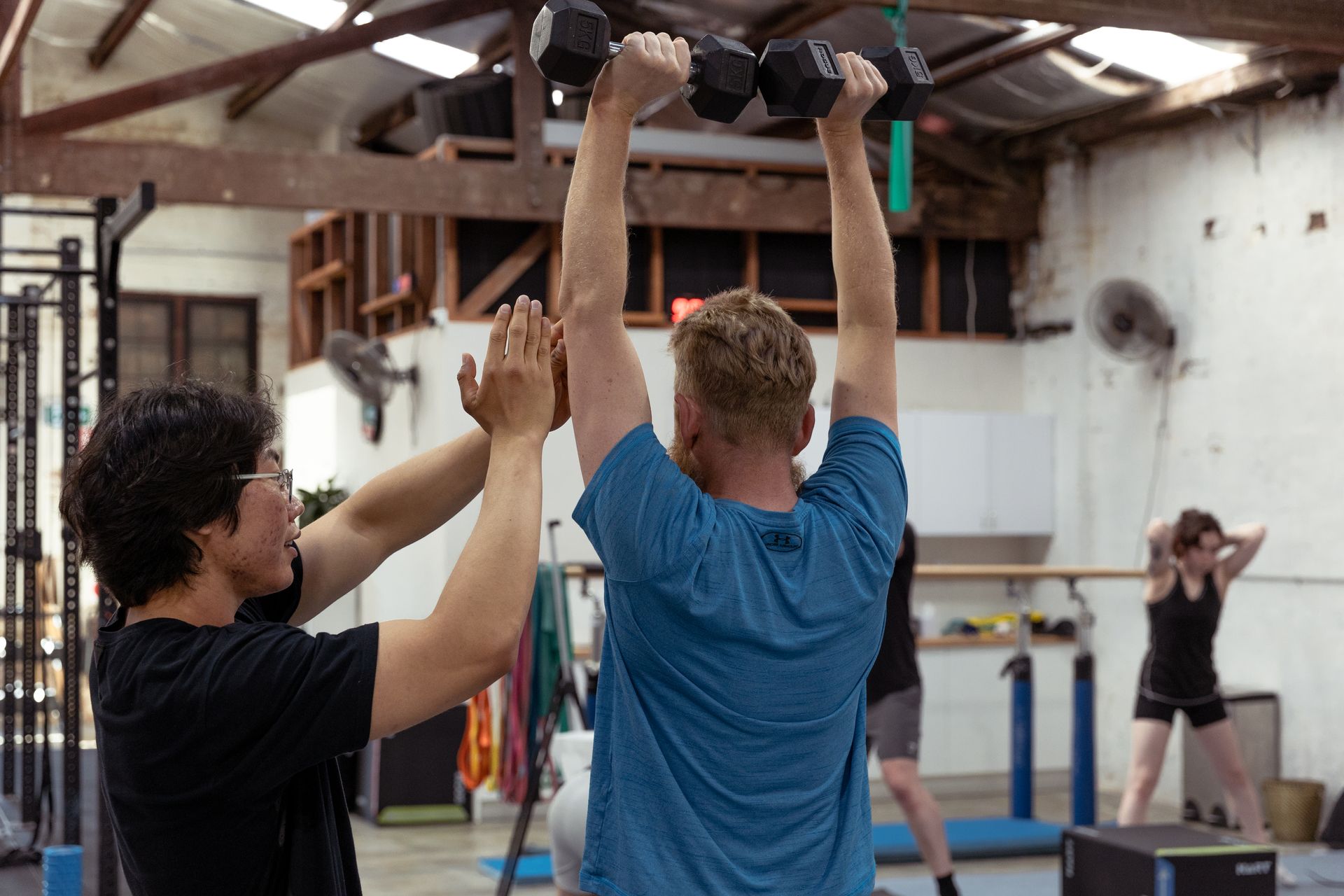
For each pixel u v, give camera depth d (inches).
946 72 311.7
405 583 310.2
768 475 56.4
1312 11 223.3
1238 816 213.0
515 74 302.4
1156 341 298.4
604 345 53.2
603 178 53.5
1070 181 339.0
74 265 215.6
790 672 53.1
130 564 48.6
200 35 400.5
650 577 51.4
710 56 52.4
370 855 248.2
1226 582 213.2
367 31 292.2
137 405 49.3
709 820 52.7
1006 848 247.8
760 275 329.7
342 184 289.6
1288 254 279.4
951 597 340.2
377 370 305.6
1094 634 325.1
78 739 199.8
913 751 187.9
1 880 199.3
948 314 350.9
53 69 430.9
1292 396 277.3
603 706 56.4
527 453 50.6
